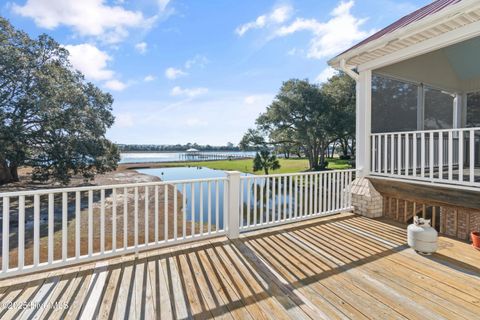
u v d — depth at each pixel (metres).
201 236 3.38
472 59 5.63
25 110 11.05
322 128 16.02
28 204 8.45
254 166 19.47
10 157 10.62
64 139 11.72
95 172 14.35
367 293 2.20
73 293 2.20
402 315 1.90
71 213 6.99
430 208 5.12
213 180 3.49
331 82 18.41
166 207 3.17
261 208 3.91
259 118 19.72
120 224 5.82
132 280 2.41
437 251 3.09
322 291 2.23
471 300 2.09
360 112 4.89
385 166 4.56
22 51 11.50
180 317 1.90
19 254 2.40
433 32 3.56
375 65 4.54
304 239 3.50
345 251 3.09
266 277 2.47
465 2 2.77
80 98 12.36
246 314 1.93
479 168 5.61
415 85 5.49
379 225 4.13
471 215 3.70
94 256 2.75
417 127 5.54
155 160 42.22
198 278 2.45
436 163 5.69
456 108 6.34
